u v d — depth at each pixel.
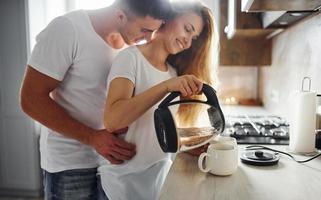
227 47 2.40
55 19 0.97
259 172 0.84
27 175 2.65
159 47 0.98
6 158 2.66
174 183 0.76
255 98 2.81
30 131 2.58
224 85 2.82
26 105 0.97
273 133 1.36
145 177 1.00
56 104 1.00
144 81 0.94
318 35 1.30
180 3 0.99
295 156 1.00
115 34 1.01
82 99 1.05
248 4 1.17
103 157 1.04
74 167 1.10
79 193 1.12
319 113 1.20
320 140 1.08
